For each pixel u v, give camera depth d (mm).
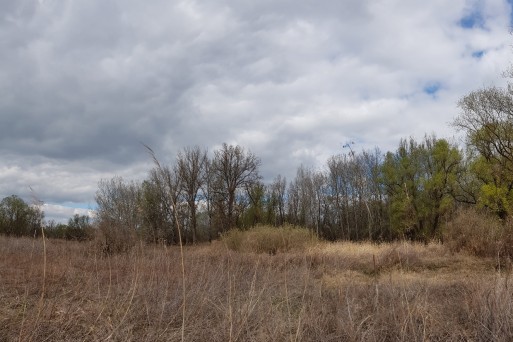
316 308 6047
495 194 25703
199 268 8945
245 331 5145
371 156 34719
